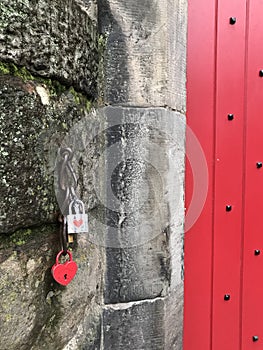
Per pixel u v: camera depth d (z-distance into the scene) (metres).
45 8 0.62
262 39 1.20
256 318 1.25
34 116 0.60
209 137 1.20
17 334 0.60
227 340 1.24
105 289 0.89
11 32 0.56
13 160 0.57
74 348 0.76
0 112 0.55
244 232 1.23
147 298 0.92
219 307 1.23
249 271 1.24
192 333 1.23
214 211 1.22
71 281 0.73
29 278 0.62
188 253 1.21
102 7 0.84
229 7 1.18
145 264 0.91
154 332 0.93
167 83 0.90
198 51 1.18
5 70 0.56
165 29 0.88
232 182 1.22
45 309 0.67
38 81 0.62
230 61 1.19
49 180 0.64
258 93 1.21
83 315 0.80
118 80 0.86
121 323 0.90
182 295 1.04
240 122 1.21
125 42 0.86
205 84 1.19
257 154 1.22
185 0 1.00
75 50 0.71
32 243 0.62
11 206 0.57
